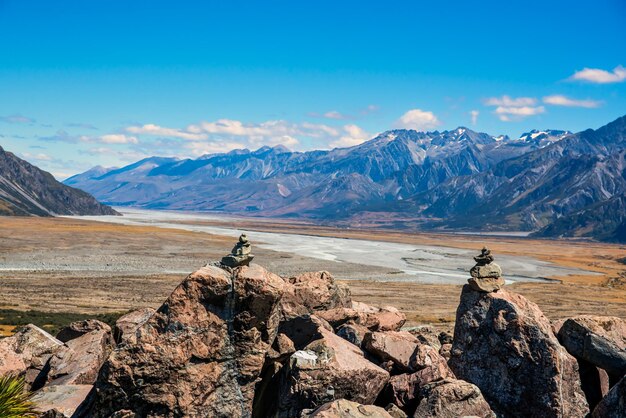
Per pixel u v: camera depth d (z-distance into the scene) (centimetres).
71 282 10325
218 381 1609
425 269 16562
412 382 1755
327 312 2311
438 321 7944
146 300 8794
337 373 1666
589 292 13562
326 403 1541
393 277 14112
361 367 1714
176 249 17462
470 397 1625
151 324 1605
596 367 1830
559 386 1691
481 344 1848
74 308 7775
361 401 1700
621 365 1725
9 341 2214
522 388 1739
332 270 14588
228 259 1695
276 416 1644
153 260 14488
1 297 8406
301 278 2516
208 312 1627
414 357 1822
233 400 1620
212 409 1592
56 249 15638
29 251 14862
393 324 2422
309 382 1642
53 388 1848
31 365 2164
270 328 1678
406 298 10525
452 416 1596
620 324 1844
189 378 1579
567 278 17025
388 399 1761
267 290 1636
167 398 1563
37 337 2253
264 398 1742
